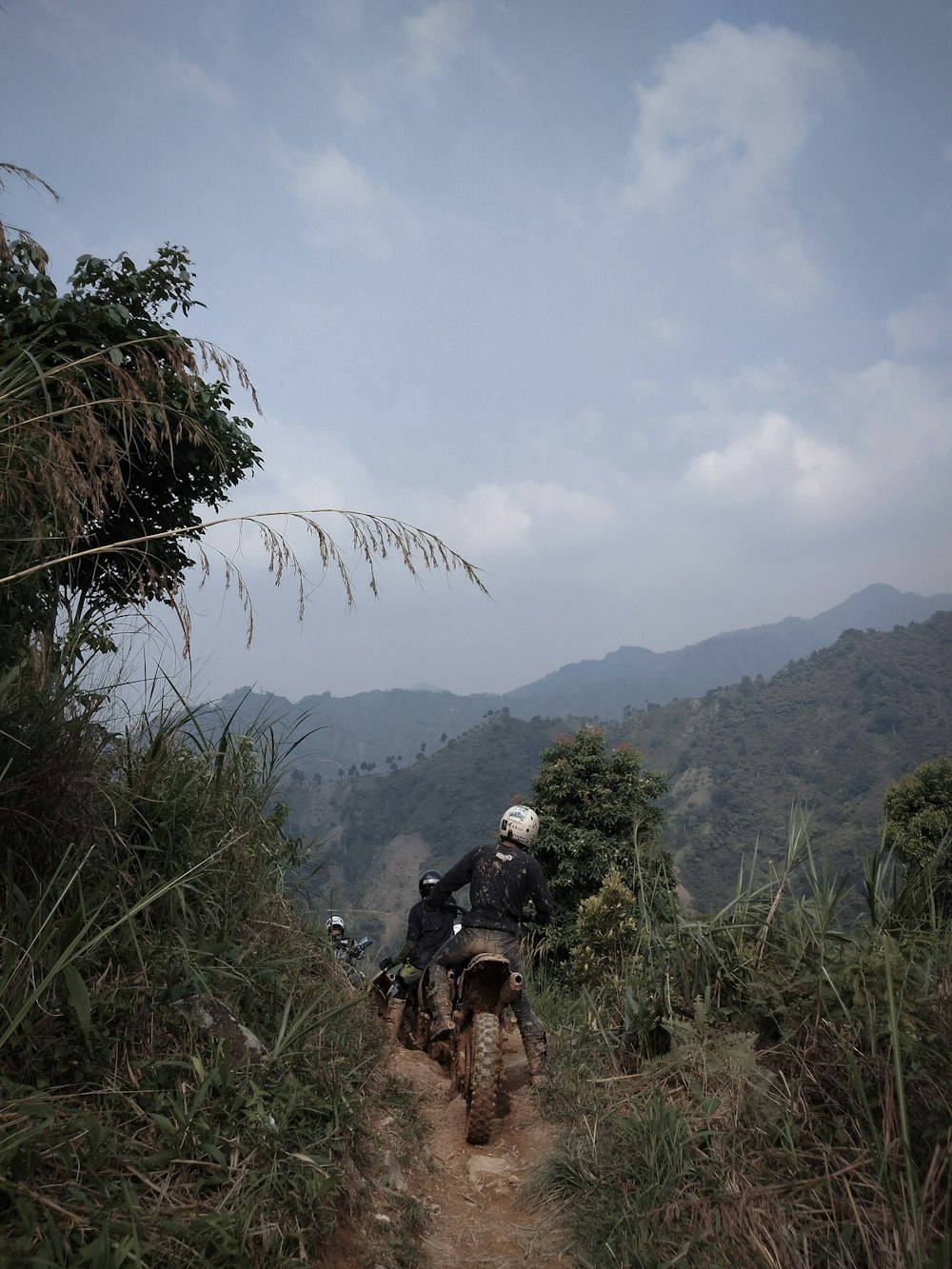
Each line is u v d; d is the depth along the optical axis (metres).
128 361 2.77
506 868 4.71
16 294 5.96
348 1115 3.08
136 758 3.41
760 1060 3.27
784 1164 2.71
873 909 3.57
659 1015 3.93
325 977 4.16
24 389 2.55
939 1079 2.53
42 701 2.82
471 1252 2.91
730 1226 2.46
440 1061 4.88
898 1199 2.36
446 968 4.69
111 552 2.75
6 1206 1.88
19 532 2.64
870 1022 2.85
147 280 8.34
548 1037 4.98
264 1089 2.75
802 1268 2.24
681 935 4.04
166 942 2.99
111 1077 2.41
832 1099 2.85
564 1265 2.74
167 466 5.79
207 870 3.38
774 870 3.83
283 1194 2.39
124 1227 1.92
